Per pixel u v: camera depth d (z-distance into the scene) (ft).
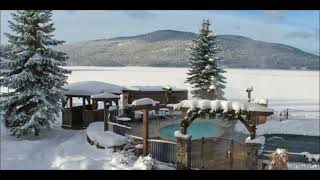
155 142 63.72
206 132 89.76
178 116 109.70
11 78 76.13
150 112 108.27
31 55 78.59
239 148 68.54
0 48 90.27
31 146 70.23
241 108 56.44
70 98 91.61
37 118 77.05
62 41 81.97
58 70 81.76
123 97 114.21
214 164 60.23
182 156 58.90
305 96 225.15
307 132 106.52
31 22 78.89
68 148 68.33
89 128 78.07
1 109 78.07
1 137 76.89
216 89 139.03
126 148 67.56
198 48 141.28
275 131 106.93
